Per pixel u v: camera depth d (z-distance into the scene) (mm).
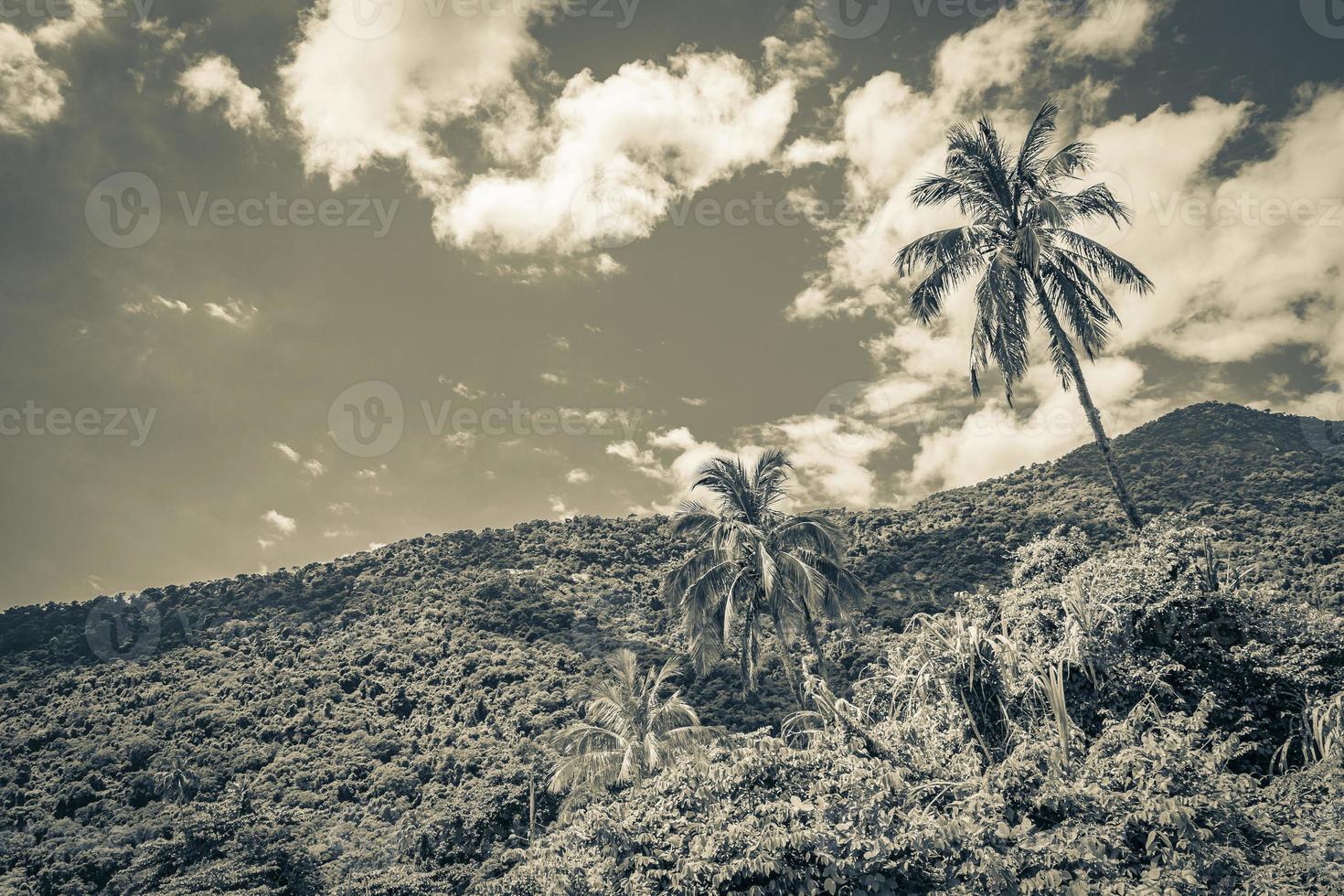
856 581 24281
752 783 10188
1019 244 18188
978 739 10688
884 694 13391
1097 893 7656
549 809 39406
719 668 47375
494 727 53219
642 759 25984
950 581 49406
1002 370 19328
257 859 34938
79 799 49375
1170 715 10094
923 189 20203
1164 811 7871
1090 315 19016
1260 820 8227
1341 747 9594
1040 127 19047
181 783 48875
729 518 24062
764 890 8664
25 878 39562
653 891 9555
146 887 35344
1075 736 10023
